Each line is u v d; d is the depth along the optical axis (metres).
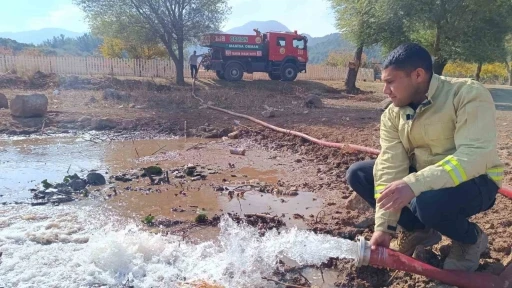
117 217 4.91
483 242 3.25
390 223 3.15
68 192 5.72
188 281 3.48
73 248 4.05
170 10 21.00
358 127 9.91
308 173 6.86
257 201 5.52
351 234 4.40
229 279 3.57
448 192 2.89
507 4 19.05
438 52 19.44
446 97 2.96
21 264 3.73
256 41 23.36
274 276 3.65
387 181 3.25
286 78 24.12
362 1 20.47
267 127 10.23
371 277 3.59
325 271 3.74
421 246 3.50
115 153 8.19
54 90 16.77
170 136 9.99
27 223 4.68
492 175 2.97
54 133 9.98
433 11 18.45
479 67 31.77
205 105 13.77
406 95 3.03
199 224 4.72
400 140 3.31
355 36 21.34
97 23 21.12
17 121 10.55
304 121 10.82
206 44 22.86
